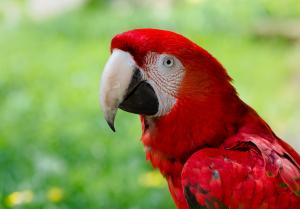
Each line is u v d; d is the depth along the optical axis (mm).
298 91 10242
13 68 11453
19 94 10047
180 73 4020
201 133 4055
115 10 14672
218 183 3908
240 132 4098
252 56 11766
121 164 7406
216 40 12609
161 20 13570
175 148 4117
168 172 4246
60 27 13703
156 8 14516
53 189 6316
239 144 4039
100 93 4062
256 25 12914
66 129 8562
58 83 10562
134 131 8445
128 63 4031
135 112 4109
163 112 4062
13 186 6590
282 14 13297
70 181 6766
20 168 7148
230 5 13461
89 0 14930
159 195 6543
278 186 3912
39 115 9195
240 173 3914
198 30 13133
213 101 4035
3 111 9344
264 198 3883
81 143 8055
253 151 4008
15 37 13367
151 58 4016
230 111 4086
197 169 3961
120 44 4051
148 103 4059
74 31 13477
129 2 14781
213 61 4066
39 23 14219
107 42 12805
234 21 13125
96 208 6312
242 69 11188
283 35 12516
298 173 3996
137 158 7543
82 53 12125
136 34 4039
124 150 7812
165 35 4039
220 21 13195
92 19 13992
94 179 6977
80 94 10000
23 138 8242
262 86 10539
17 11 14977
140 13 14094
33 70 11234
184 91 4027
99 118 8914
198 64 4016
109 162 7488
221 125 4062
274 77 10836
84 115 9109
